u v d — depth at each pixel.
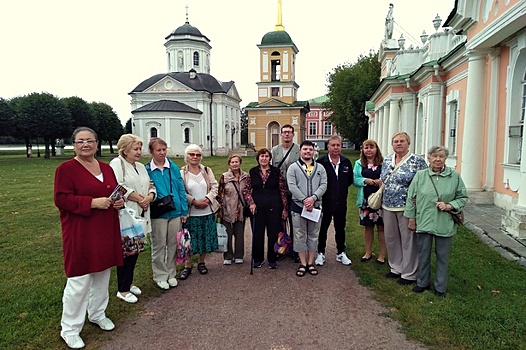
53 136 40.41
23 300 4.23
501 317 3.63
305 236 5.16
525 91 7.93
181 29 51.19
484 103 8.78
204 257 5.59
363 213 5.48
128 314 4.00
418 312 3.84
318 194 5.02
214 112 48.47
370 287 4.64
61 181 3.26
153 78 48.75
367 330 3.60
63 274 5.13
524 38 7.46
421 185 4.27
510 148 8.12
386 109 18.70
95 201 3.34
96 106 48.12
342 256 5.57
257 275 5.14
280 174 5.43
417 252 4.61
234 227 5.62
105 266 3.48
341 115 35.66
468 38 8.77
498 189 8.60
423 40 15.21
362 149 5.48
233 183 5.51
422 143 14.22
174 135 43.41
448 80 11.95
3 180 17.62
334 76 38.00
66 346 3.36
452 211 4.11
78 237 3.33
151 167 4.67
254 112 49.28
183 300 4.35
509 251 5.48
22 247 6.50
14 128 38.41
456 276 4.68
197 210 5.12
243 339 3.48
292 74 49.25
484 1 7.89
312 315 3.93
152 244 4.71
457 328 3.49
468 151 8.93
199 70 52.19
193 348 3.34
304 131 53.62
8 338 3.43
